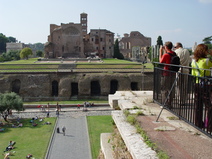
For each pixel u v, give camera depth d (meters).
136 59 104.88
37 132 34.19
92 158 25.50
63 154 26.70
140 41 144.38
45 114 44.34
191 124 7.59
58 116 43.03
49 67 70.31
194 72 8.88
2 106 37.91
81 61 92.50
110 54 132.75
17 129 35.53
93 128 35.72
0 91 57.34
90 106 50.34
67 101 56.12
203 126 7.52
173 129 7.68
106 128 35.62
